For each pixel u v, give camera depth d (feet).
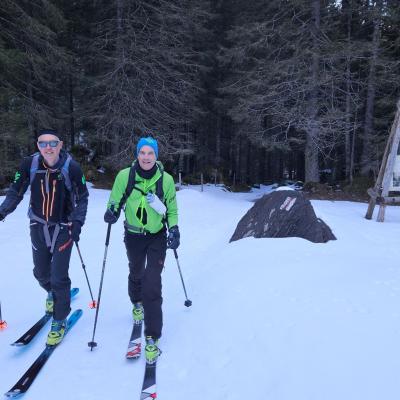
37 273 12.19
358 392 7.58
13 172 52.49
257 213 21.75
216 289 14.35
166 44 66.90
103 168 71.97
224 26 87.10
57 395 9.17
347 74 61.16
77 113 70.85
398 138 30.27
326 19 64.49
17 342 11.25
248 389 8.61
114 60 62.18
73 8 70.44
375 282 12.89
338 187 65.57
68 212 11.62
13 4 49.70
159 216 11.00
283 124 63.72
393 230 25.90
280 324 10.58
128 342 11.65
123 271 18.57
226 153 108.99
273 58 69.82
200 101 86.02
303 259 15.97
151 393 8.90
